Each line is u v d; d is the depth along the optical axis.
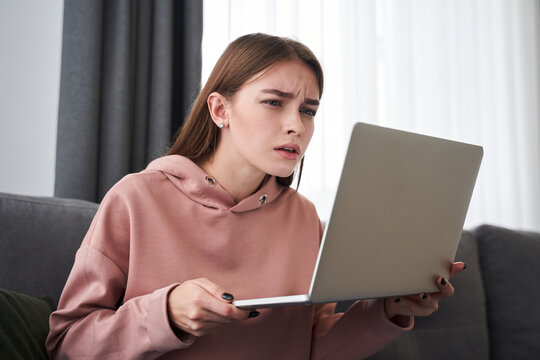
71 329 0.73
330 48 2.08
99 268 0.75
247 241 0.84
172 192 0.82
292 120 0.74
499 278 1.44
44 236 0.96
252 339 0.80
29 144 1.61
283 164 0.75
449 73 2.29
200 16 1.67
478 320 1.37
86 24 1.48
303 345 0.89
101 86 1.53
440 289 0.76
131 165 1.60
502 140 2.40
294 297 0.58
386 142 0.59
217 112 0.81
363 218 0.59
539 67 2.48
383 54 2.20
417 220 0.67
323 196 1.99
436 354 1.28
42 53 1.64
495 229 1.51
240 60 0.78
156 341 0.64
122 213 0.78
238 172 0.84
